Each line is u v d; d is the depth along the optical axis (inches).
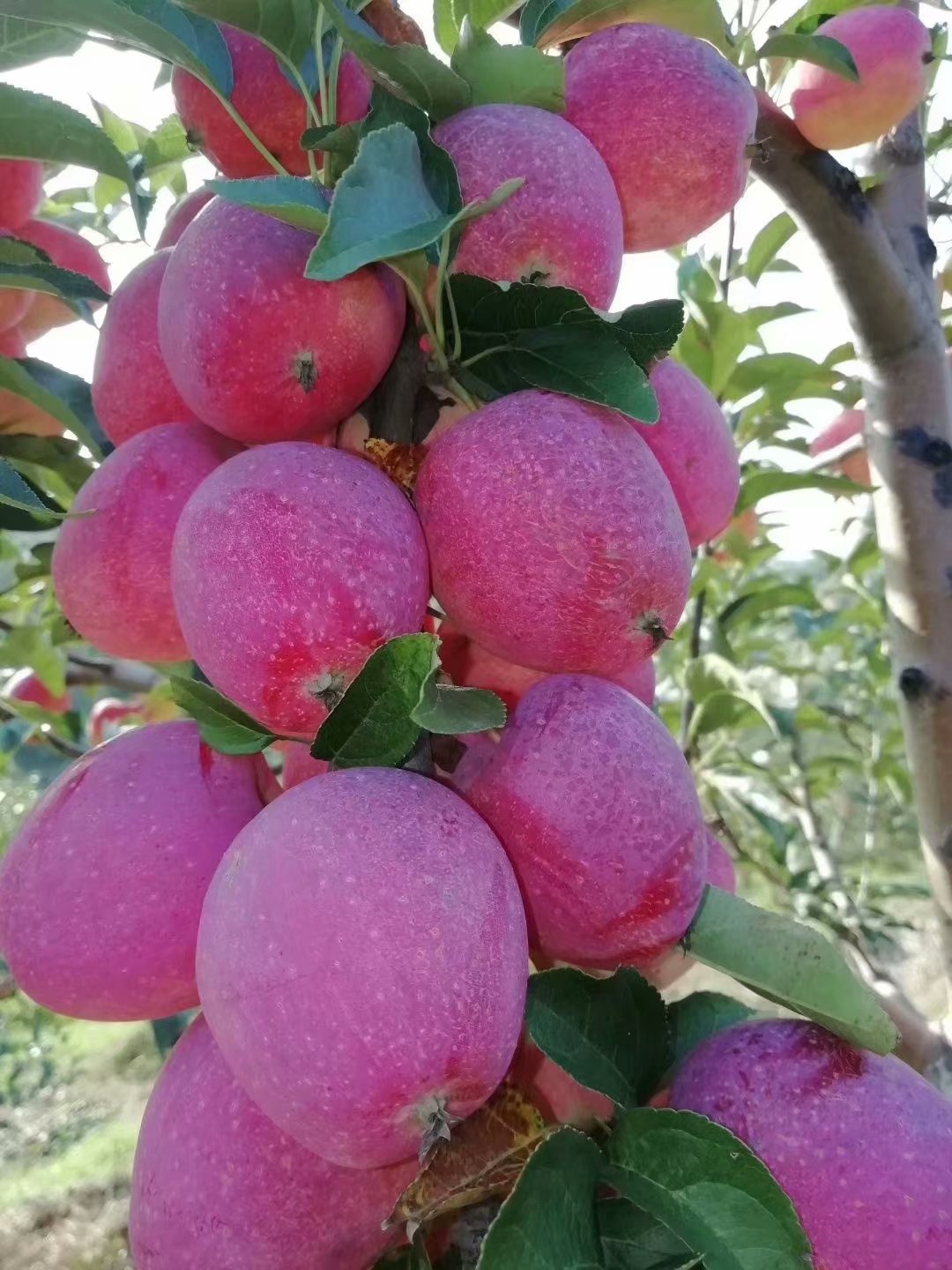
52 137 9.5
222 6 7.7
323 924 5.6
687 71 8.3
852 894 25.2
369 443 7.6
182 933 6.7
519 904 6.2
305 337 7.1
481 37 7.8
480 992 5.6
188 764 7.2
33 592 21.5
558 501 6.6
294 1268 6.3
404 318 7.8
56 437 12.6
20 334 13.6
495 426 6.9
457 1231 7.0
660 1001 7.4
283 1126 5.9
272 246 7.1
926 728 11.5
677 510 7.2
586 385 7.0
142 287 8.7
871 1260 6.2
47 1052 48.4
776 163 11.0
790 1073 6.8
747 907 7.3
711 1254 5.8
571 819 6.5
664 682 26.4
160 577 7.8
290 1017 5.5
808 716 22.5
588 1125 7.3
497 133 7.5
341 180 6.3
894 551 11.9
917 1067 11.1
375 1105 5.5
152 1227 6.4
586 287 7.7
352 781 6.2
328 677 6.4
